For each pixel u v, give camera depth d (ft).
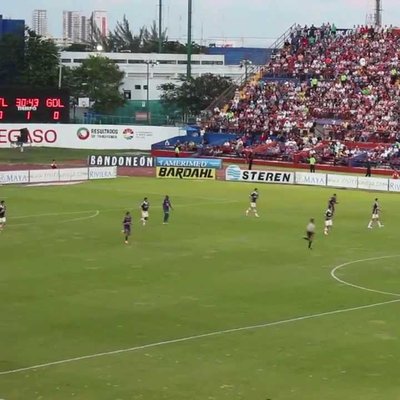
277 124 469.98
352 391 114.52
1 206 244.42
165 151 467.11
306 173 371.97
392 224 265.75
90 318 150.30
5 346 133.18
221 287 176.45
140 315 152.87
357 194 341.82
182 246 223.30
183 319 150.61
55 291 170.30
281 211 290.56
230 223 263.08
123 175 395.14
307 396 112.37
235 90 521.65
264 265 200.64
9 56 595.47
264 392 113.60
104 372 121.08
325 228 246.47
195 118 553.64
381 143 432.66
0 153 455.63
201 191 343.05
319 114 471.21
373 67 494.59
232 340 138.10
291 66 515.91
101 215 273.75
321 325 148.25
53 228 247.70
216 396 111.86
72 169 374.02
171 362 126.11
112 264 198.18
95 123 556.92
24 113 475.72
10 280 179.73
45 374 120.06
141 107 640.58
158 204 302.45
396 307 162.20
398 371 123.24
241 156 447.83
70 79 606.55
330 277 188.44
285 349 133.49
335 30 535.60
